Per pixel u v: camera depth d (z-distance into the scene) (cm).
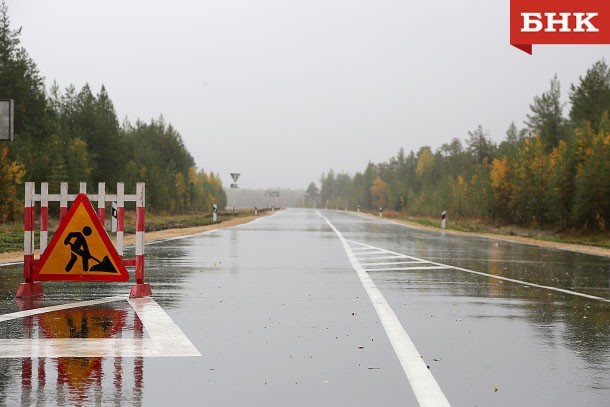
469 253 2077
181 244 2302
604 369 615
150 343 711
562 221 4894
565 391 543
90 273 1056
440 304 1001
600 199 4384
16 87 6269
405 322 848
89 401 505
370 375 589
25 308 935
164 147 10888
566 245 2658
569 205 4822
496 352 683
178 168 10819
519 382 569
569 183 4803
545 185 5619
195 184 11244
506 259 1861
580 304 1016
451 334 774
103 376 577
